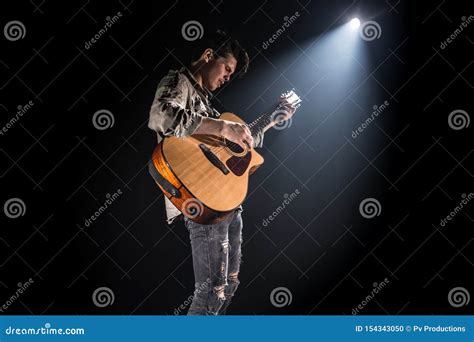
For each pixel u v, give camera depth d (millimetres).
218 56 3080
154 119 2730
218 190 2754
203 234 2857
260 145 3246
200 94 3055
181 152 2768
